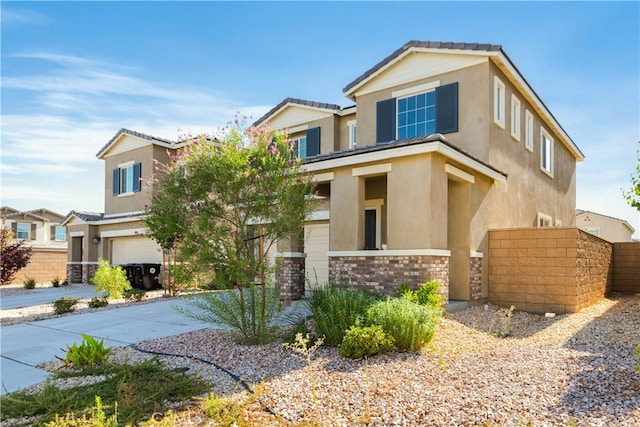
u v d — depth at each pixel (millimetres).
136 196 24281
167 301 15555
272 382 6117
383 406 5137
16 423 5035
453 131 14273
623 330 9477
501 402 5074
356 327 7422
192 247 8172
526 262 13000
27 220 36312
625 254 17312
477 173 13391
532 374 6008
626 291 17188
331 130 19297
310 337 8008
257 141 8398
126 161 25203
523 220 16906
